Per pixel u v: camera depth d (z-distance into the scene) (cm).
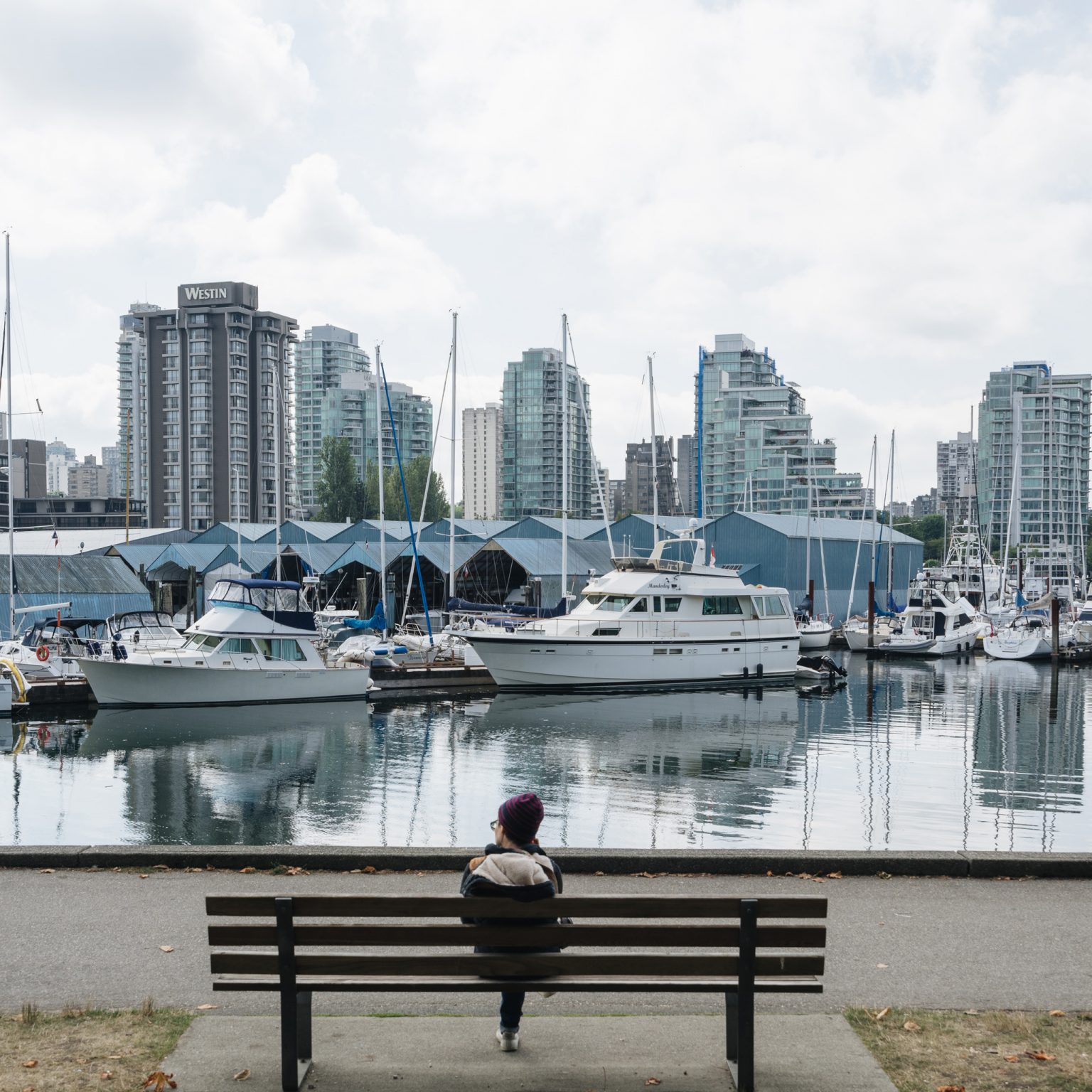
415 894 903
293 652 3938
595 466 5641
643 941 554
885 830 2030
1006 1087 550
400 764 2781
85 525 15325
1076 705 4125
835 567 8069
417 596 7675
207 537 8375
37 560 5853
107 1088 545
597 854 973
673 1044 607
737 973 558
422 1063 580
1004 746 3117
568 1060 585
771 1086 552
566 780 2562
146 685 3719
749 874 962
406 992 614
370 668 4131
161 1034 612
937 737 3272
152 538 8475
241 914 549
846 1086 553
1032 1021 636
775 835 1969
